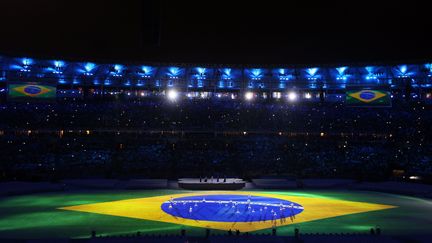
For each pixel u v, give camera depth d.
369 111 76.56
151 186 51.28
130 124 72.31
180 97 78.75
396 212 33.22
